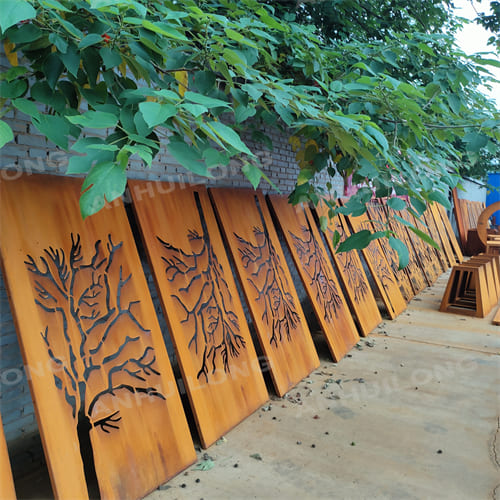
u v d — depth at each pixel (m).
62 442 1.87
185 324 2.72
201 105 1.23
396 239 1.92
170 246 2.84
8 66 2.18
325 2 4.47
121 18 1.56
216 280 3.12
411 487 2.21
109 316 2.29
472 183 13.95
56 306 2.06
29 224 2.08
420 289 7.26
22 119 2.29
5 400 2.31
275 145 4.65
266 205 4.13
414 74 4.50
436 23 5.41
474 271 5.82
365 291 5.32
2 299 2.27
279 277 3.85
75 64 1.58
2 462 1.70
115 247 2.45
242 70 1.85
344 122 1.98
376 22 5.02
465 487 2.22
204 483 2.22
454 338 4.83
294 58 3.22
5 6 1.06
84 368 2.08
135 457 2.12
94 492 2.10
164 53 1.74
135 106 1.50
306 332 3.92
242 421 2.88
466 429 2.83
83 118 1.23
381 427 2.84
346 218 5.58
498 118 3.00
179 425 2.41
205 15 1.65
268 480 2.25
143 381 2.33
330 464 2.41
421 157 3.20
